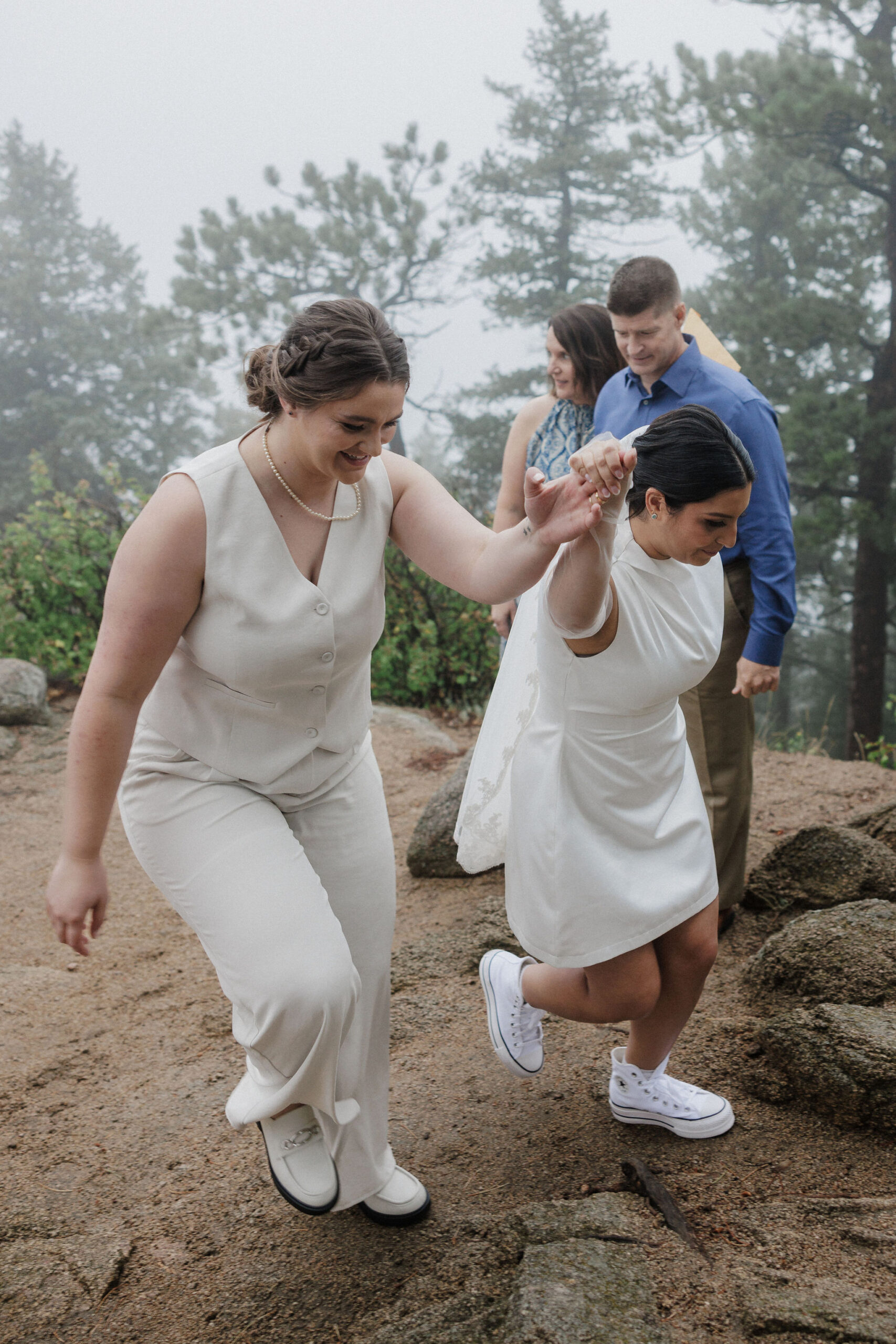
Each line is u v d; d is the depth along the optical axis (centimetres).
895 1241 195
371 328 166
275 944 182
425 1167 247
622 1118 252
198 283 2702
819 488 1988
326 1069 189
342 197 2692
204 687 193
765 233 2816
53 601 778
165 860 197
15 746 645
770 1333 173
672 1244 198
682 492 195
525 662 233
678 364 325
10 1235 236
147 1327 207
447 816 427
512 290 3247
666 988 234
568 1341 167
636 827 218
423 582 779
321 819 209
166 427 4562
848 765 536
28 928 416
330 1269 217
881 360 2020
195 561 178
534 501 175
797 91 1833
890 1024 247
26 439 4250
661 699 212
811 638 3109
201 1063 308
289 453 180
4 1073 304
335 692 200
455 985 335
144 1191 249
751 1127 248
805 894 350
